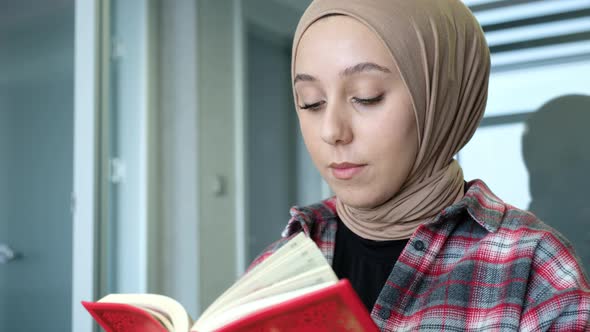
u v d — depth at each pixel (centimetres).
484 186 74
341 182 67
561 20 146
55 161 255
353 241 76
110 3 278
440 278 67
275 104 242
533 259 63
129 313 57
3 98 264
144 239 277
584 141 144
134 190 279
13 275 261
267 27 245
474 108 74
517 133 151
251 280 54
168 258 276
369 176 66
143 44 282
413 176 69
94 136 248
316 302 43
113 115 278
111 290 281
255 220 249
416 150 67
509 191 152
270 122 244
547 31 148
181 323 54
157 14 283
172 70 279
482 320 62
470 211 67
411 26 65
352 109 65
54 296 252
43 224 256
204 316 52
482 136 155
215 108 264
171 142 278
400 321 66
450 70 68
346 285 42
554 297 58
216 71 264
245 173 253
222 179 260
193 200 269
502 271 64
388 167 65
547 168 147
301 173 235
